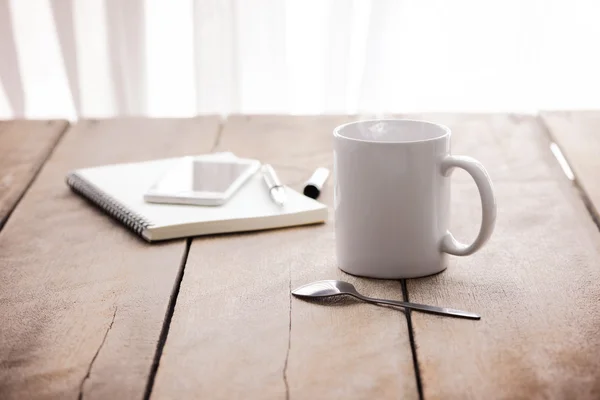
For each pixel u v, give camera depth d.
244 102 2.03
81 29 1.98
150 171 1.03
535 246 0.85
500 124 1.22
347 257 0.80
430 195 0.78
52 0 1.95
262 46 1.98
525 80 2.02
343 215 0.80
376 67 1.96
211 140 1.18
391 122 0.84
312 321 0.73
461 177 1.04
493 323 0.72
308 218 0.91
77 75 2.01
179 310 0.75
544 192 0.98
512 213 0.93
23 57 2.05
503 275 0.80
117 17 1.96
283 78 2.01
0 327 0.73
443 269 0.81
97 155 1.14
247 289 0.78
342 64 1.96
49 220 0.94
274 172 0.98
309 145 1.15
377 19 1.92
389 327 0.71
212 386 0.65
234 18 1.94
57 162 1.11
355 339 0.70
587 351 0.68
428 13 2.00
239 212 0.91
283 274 0.81
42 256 0.85
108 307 0.75
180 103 2.09
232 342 0.70
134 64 2.01
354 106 2.05
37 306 0.76
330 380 0.65
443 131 0.81
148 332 0.72
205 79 1.97
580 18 2.00
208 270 0.81
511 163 1.07
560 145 1.10
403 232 0.78
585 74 2.04
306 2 2.00
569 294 0.76
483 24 2.00
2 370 0.68
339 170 0.79
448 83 2.05
